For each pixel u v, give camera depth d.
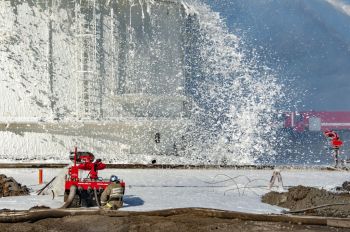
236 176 34.50
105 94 44.19
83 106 43.66
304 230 16.17
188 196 23.97
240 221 17.28
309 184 30.97
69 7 43.84
